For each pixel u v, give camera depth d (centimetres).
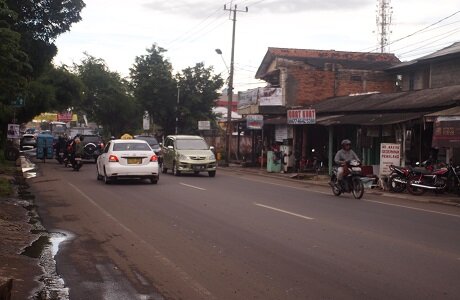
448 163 1900
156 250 866
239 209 1339
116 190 1773
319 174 2705
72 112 6850
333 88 3609
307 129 3148
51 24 2191
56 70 3944
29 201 1475
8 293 551
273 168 2977
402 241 951
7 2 1984
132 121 6303
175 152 2525
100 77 6081
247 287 658
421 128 2178
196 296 623
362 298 614
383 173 2038
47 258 811
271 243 920
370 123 2197
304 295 625
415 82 3095
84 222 1136
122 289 652
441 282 682
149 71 4981
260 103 3522
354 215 1276
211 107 5103
